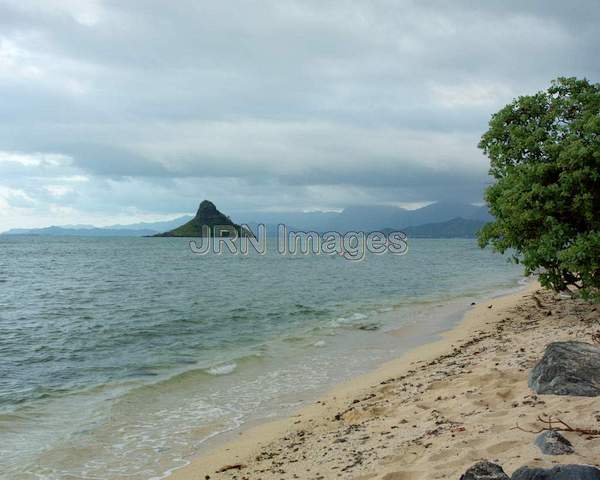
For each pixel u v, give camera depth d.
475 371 11.89
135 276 57.25
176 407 12.56
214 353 18.98
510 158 17.12
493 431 7.46
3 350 19.97
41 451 9.93
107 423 11.48
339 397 12.56
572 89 16.53
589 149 13.61
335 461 7.75
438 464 6.56
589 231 14.55
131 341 21.59
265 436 10.34
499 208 16.48
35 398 13.48
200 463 9.23
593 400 7.96
